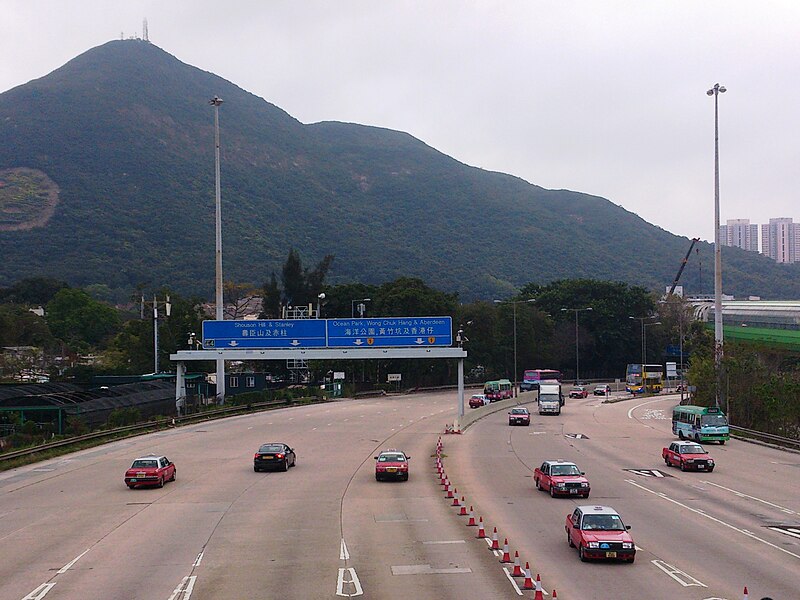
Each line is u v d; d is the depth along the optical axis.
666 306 170.38
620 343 159.25
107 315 168.50
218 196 82.75
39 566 24.72
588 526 24.94
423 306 127.94
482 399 93.56
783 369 94.69
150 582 22.47
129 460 51.56
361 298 137.12
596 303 160.12
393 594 20.59
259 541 27.69
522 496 36.88
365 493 38.03
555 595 20.09
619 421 81.50
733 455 53.78
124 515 33.34
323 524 30.50
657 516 31.75
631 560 23.95
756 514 32.25
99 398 72.00
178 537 28.70
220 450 56.53
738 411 71.06
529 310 151.88
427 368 132.12
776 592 20.48
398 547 26.27
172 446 58.81
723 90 71.62
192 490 39.72
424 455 53.34
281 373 131.88
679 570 22.97
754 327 114.75
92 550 26.91
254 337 72.06
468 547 26.17
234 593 21.05
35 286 193.12
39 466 49.28
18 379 103.88
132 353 120.62
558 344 153.12
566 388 135.38
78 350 144.62
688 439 62.59
